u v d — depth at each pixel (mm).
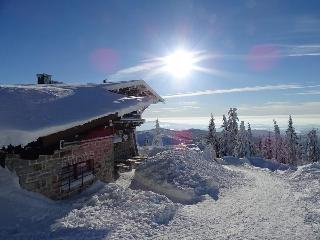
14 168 9508
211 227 9625
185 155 18094
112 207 10523
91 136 13781
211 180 14961
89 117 10398
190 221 10055
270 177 21406
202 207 12031
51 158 10914
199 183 14602
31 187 9977
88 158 13461
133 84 20188
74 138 12320
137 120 17406
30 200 9531
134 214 9875
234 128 51469
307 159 58969
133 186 14977
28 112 9180
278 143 68375
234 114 51844
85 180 12906
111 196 11539
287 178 21422
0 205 8711
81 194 12336
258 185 17359
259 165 31891
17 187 9414
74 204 10633
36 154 9031
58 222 8719
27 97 10617
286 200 13539
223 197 13750
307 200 13516
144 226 9141
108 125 14469
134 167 19250
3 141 7461
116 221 9219
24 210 9055
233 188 15719
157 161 16406
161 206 10672
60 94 12320
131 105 14039
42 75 18875
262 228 9633
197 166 17125
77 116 10125
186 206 11844
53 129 8672
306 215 10984
